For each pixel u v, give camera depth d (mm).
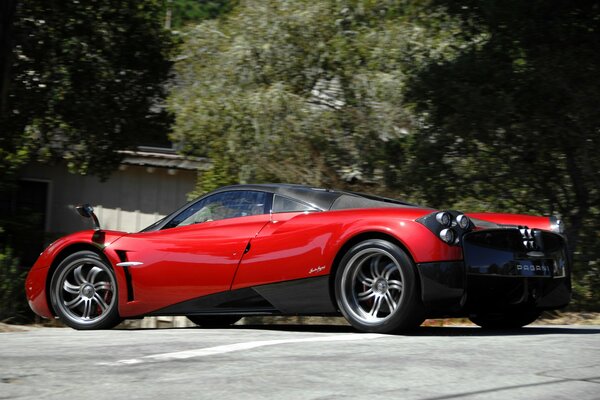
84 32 17781
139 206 23578
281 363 5500
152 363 5527
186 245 8938
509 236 8023
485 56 14883
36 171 23297
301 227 8234
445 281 7453
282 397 4449
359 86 16906
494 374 5145
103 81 18359
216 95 17078
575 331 8609
